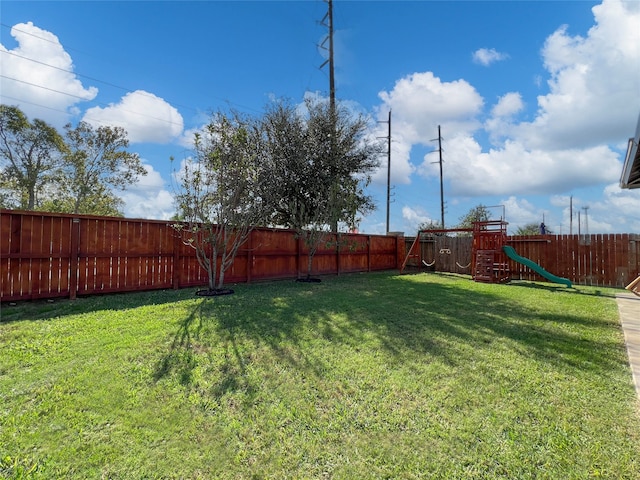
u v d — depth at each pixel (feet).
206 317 15.26
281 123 37.47
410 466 6.10
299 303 19.02
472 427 7.22
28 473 5.81
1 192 55.98
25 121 56.29
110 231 21.06
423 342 12.57
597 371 10.09
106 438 6.81
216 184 22.76
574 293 25.61
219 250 26.09
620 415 7.68
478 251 33.83
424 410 7.91
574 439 6.81
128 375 9.39
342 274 37.42
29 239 18.07
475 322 15.58
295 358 10.87
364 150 43.86
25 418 7.31
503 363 10.66
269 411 7.88
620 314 17.79
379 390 8.85
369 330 13.97
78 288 19.72
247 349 11.51
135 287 22.11
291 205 33.63
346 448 6.61
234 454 6.43
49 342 11.67
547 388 8.97
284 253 31.42
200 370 9.86
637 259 29.25
